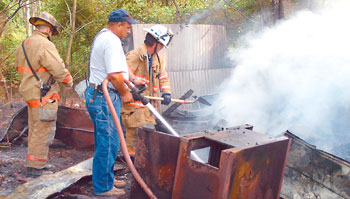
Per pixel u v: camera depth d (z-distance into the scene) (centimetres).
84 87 550
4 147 440
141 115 385
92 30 829
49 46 344
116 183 338
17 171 364
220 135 263
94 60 291
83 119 443
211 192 231
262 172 251
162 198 268
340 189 283
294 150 300
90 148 450
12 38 937
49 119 349
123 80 283
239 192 234
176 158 257
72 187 321
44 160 357
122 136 268
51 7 823
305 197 295
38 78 345
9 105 700
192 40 589
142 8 843
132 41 532
